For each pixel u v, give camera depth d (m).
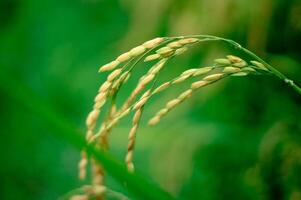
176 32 0.64
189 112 0.72
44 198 1.11
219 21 0.62
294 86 0.34
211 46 0.64
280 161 0.65
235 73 0.33
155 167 0.68
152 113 0.68
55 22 1.16
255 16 0.61
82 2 1.00
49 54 1.17
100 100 0.33
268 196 0.65
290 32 0.66
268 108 0.69
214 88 0.67
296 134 0.64
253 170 0.66
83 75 0.87
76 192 0.36
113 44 0.72
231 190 0.69
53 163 1.14
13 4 1.17
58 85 1.08
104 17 0.97
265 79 0.69
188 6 0.63
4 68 0.30
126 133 0.74
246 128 0.70
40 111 0.30
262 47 0.63
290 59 0.66
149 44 0.33
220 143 0.69
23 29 1.18
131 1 0.67
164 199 0.31
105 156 0.31
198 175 0.71
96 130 0.85
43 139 1.15
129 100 0.33
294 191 0.62
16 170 1.13
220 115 0.71
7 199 1.12
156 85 0.68
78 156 1.13
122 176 0.31
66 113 1.06
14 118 1.12
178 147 0.67
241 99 0.71
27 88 0.30
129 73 0.33
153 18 0.66
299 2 0.64
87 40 1.00
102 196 0.35
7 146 1.14
